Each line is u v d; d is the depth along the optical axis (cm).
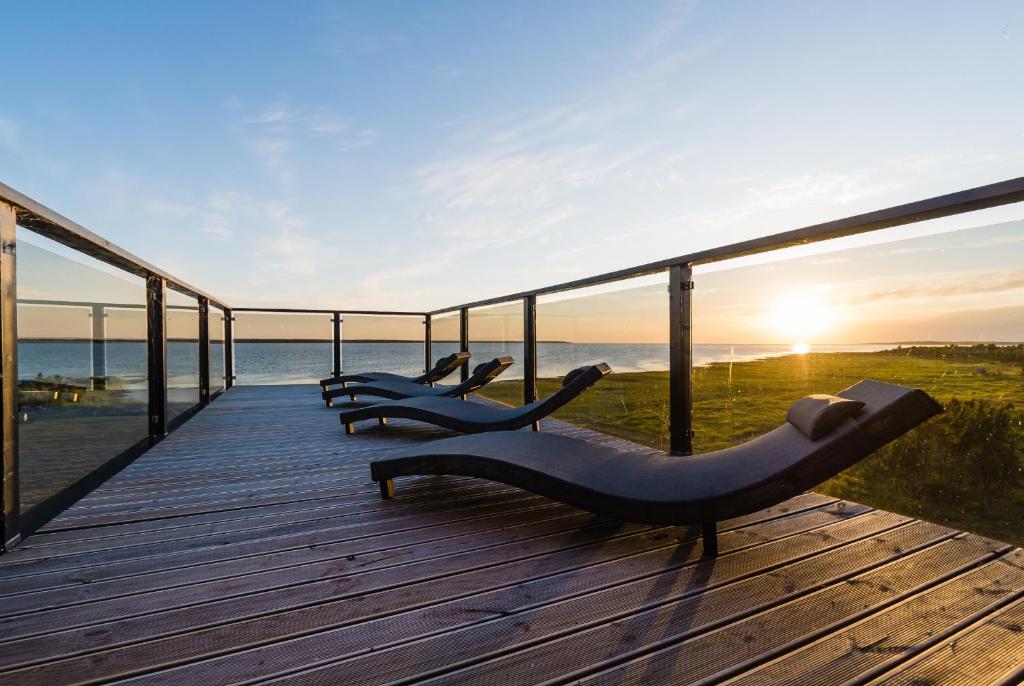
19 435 187
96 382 326
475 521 203
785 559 163
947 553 165
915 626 125
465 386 446
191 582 151
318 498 235
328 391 545
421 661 113
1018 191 148
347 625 127
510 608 135
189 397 500
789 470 146
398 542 181
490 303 569
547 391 471
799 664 111
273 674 109
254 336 755
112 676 108
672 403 300
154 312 382
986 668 109
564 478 181
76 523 203
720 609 133
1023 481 165
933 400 143
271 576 155
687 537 183
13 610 136
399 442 365
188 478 270
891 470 203
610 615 131
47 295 258
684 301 294
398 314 805
